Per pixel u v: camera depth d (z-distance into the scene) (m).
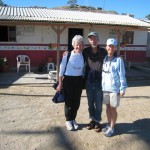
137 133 3.73
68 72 3.59
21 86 6.98
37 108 4.88
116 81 3.40
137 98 5.93
